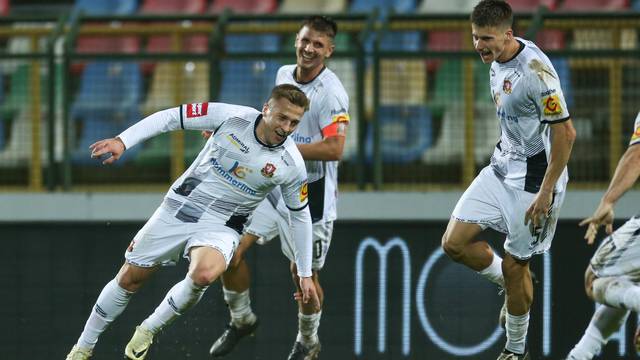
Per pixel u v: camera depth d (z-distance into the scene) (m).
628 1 32.47
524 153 18.78
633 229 17.72
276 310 23.33
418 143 26.55
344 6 33.69
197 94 27.77
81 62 26.80
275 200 20.55
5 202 26.28
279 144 17.86
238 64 26.41
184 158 27.55
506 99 18.31
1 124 27.72
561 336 23.09
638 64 26.14
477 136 26.61
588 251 23.16
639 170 17.03
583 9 32.84
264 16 27.00
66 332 23.61
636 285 17.66
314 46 19.45
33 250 23.66
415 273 23.30
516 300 19.52
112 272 23.62
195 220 18.39
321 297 21.36
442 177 26.59
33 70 27.59
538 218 18.28
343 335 23.30
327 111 19.73
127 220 23.67
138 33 28.11
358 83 25.67
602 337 18.69
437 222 23.28
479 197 19.36
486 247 19.84
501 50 17.92
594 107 26.20
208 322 23.38
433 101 26.52
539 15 25.97
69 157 26.91
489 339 23.17
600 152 26.25
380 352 23.28
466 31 26.88
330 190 20.72
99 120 27.67
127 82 27.75
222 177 18.17
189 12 34.31
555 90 17.77
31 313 23.62
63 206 26.25
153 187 27.52
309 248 18.55
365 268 23.33
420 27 26.61
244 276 21.31
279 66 26.47
